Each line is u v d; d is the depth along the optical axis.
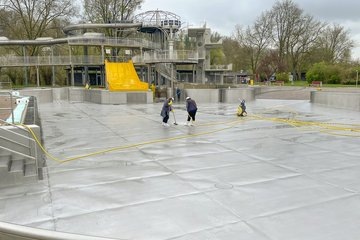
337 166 8.31
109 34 47.94
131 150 10.35
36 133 8.09
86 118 18.70
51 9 48.28
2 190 6.67
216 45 44.62
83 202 6.00
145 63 37.34
